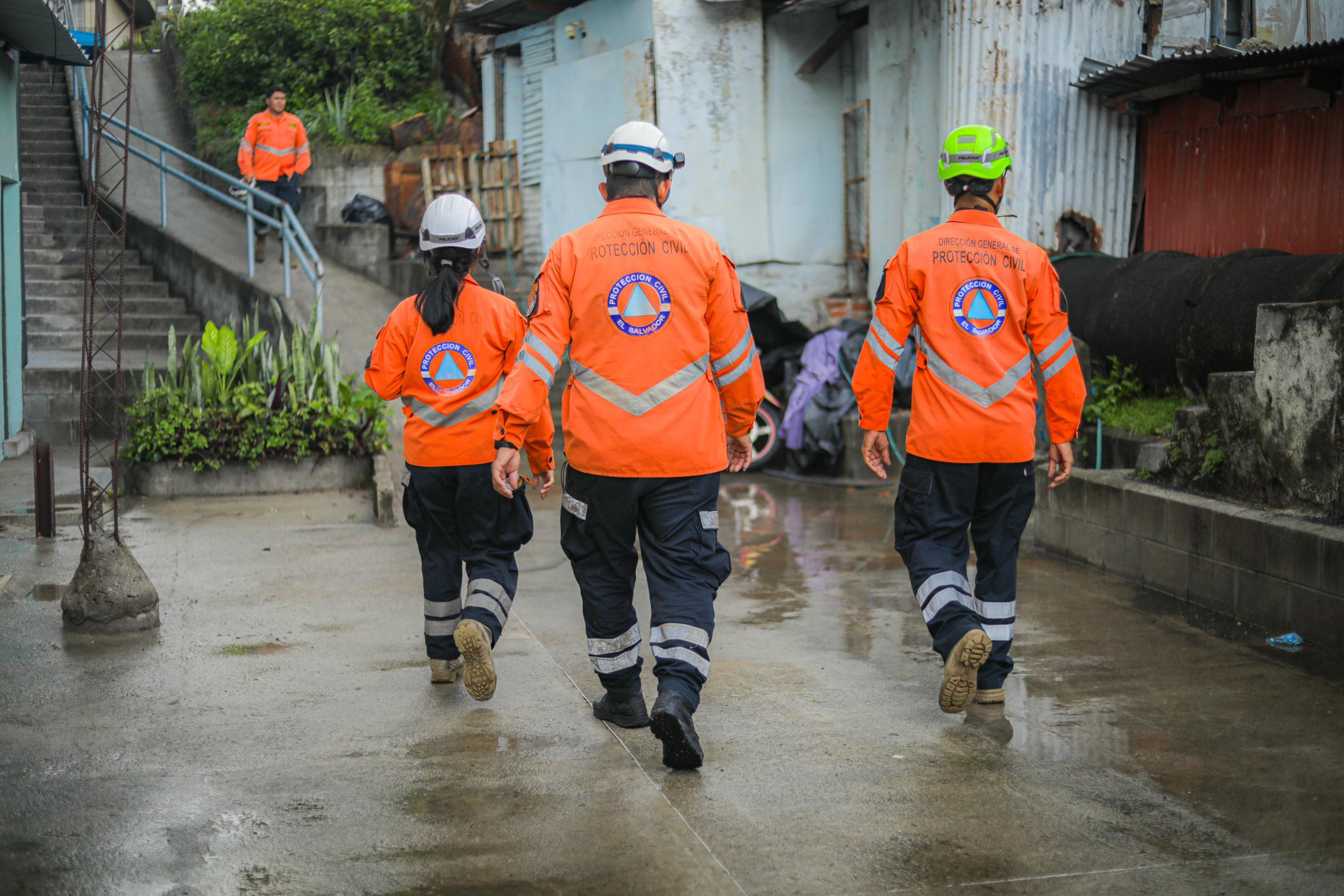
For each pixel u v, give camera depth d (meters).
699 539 3.81
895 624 5.60
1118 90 10.03
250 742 4.03
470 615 4.24
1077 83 9.99
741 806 3.50
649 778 3.72
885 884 3.02
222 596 6.07
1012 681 4.70
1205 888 2.99
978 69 10.26
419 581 6.41
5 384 10.49
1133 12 10.30
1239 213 9.20
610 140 3.86
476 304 4.38
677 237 3.76
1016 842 3.25
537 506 8.97
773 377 11.53
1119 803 3.50
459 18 15.57
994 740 4.04
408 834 3.31
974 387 4.24
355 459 9.28
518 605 6.01
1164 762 3.82
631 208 3.79
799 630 5.50
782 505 9.23
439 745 4.00
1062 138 10.27
